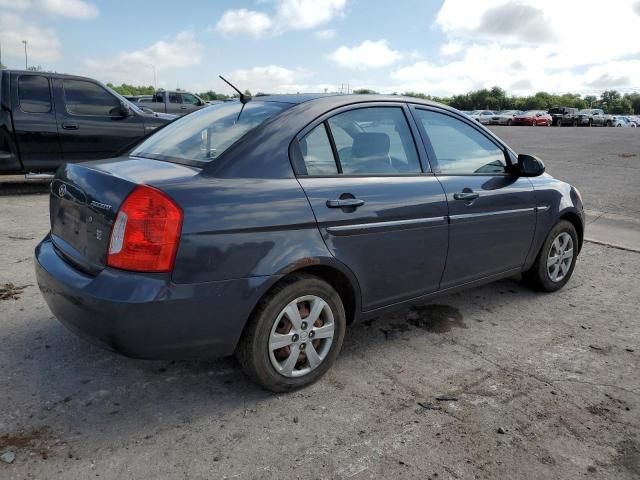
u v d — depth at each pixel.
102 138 8.57
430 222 3.32
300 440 2.52
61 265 2.68
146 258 2.35
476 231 3.67
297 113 2.97
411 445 2.51
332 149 3.01
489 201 3.73
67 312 2.53
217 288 2.48
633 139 22.11
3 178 9.27
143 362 3.19
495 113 45.34
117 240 2.38
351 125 3.15
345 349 3.47
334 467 2.34
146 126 8.98
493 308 4.27
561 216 4.50
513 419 2.74
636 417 2.80
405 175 3.29
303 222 2.72
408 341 3.62
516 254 4.12
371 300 3.18
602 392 3.04
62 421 2.60
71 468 2.27
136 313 2.32
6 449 2.37
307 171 2.86
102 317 2.34
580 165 13.35
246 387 2.96
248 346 2.70
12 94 7.76
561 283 4.69
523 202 4.04
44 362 3.13
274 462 2.36
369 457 2.41
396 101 3.45
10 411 2.65
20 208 7.27
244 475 2.27
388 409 2.80
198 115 3.54
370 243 3.03
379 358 3.36
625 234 6.77
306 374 2.94
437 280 3.53
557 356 3.46
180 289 2.39
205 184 2.52
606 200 8.86
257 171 2.69
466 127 3.85
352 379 3.09
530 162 3.94
